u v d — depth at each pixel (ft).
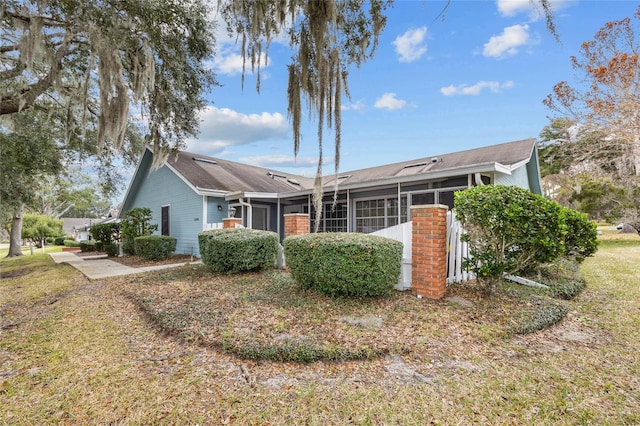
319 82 15.85
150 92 25.81
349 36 15.96
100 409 7.43
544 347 10.23
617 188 49.90
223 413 7.16
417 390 7.89
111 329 12.68
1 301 19.43
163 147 29.01
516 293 15.16
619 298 15.70
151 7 20.47
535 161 33.50
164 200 43.75
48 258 47.98
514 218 12.97
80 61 25.94
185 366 9.40
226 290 16.87
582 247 15.60
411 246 15.75
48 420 7.08
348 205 33.78
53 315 14.97
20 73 22.81
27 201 33.58
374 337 10.50
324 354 9.45
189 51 25.67
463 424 6.64
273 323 11.87
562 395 7.58
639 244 44.42
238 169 49.62
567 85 48.14
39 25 18.51
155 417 7.08
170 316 13.07
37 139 31.24
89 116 32.83
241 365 9.36
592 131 48.01
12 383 8.70
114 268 29.78
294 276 16.02
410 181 26.86
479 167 22.36
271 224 43.09
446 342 10.30
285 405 7.39
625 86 43.21
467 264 14.76
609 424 6.55
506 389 7.86
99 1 18.95
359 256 13.71
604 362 9.21
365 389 7.97
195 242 37.17
